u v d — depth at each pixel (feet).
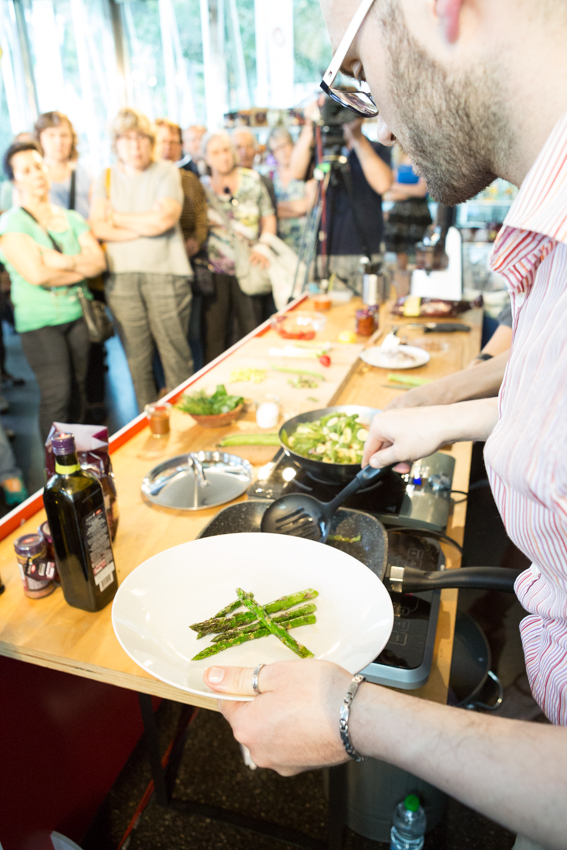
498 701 5.22
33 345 10.89
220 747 5.74
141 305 12.46
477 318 9.81
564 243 1.45
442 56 1.60
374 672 2.82
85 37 15.24
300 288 14.92
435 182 1.99
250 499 4.17
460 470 4.97
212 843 4.88
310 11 15.99
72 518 3.10
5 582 3.62
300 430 4.68
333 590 2.98
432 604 3.22
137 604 2.80
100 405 14.38
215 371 7.27
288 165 14.44
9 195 11.35
